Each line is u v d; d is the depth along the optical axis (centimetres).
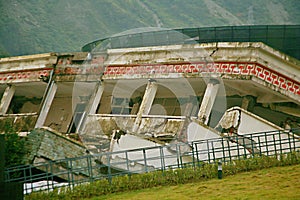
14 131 5372
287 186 3478
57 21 16888
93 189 3778
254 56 5312
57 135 5153
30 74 6481
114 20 17462
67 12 17250
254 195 3306
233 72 5350
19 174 4841
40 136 5088
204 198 3347
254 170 4050
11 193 3072
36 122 5997
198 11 18525
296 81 5456
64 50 15975
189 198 3381
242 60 5344
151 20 17775
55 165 4912
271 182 3619
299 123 5638
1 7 16088
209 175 3919
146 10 18138
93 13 17525
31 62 6519
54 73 6325
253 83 5328
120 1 18050
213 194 3428
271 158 4134
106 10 17625
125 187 3809
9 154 4947
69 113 6450
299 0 18425
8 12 16062
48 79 6284
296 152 4291
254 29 6156
